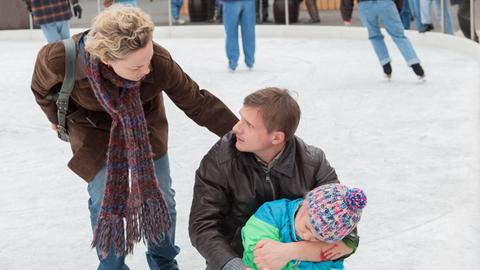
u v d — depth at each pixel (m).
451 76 9.33
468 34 11.09
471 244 4.07
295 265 2.65
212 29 14.98
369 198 4.91
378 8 8.87
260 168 2.71
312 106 7.85
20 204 5.03
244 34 10.41
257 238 2.59
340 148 6.18
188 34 15.12
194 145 6.44
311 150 2.77
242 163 2.72
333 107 7.77
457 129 6.66
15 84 9.80
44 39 15.16
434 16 12.12
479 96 8.01
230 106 8.00
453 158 5.77
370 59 11.20
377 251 4.05
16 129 7.28
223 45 13.65
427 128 6.75
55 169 5.87
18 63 11.76
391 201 4.83
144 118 2.96
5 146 6.64
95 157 3.11
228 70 10.50
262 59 11.62
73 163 3.13
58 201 5.07
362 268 3.84
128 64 2.67
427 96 8.17
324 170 2.76
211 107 3.19
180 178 5.47
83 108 3.10
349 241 2.62
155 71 2.98
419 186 5.12
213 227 2.71
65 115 3.08
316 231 2.48
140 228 3.02
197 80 9.72
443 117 7.14
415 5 12.39
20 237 4.43
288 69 10.51
